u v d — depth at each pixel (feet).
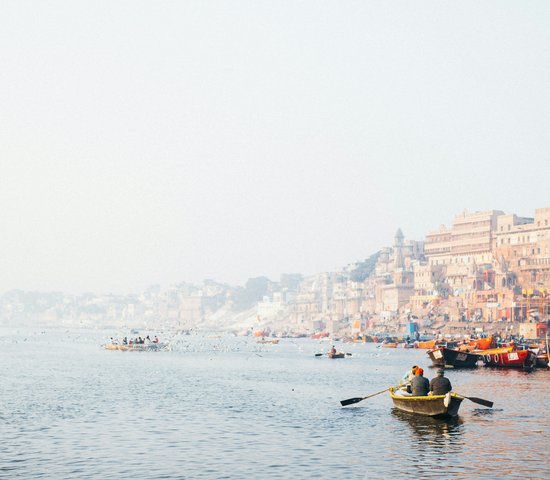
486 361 430.20
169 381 354.95
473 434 181.06
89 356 644.69
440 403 202.69
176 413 226.17
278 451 163.94
